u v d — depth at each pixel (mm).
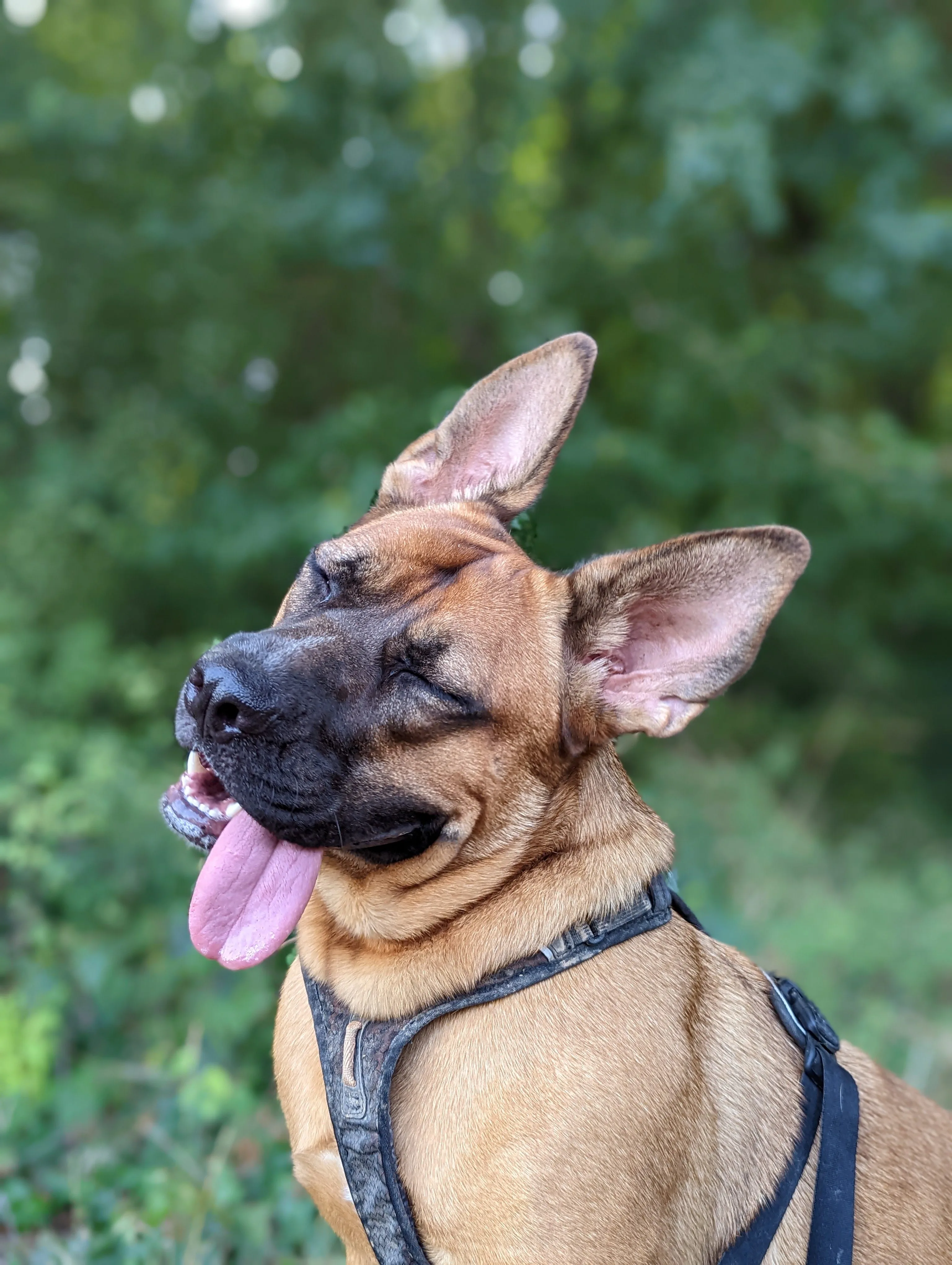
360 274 2643
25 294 2498
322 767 735
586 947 734
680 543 774
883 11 2621
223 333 2527
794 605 2965
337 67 2426
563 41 2650
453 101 2811
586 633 787
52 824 1309
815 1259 738
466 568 787
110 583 2367
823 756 2979
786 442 2738
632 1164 688
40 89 2400
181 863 1425
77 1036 1209
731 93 2371
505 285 2762
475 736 756
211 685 735
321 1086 766
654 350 2736
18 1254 958
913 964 1810
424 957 744
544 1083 698
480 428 929
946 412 3617
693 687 776
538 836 762
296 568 2457
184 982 1258
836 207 2875
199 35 2543
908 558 3055
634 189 2793
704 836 2037
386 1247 710
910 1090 855
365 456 2314
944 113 2547
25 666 2025
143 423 2445
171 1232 984
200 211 2408
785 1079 779
